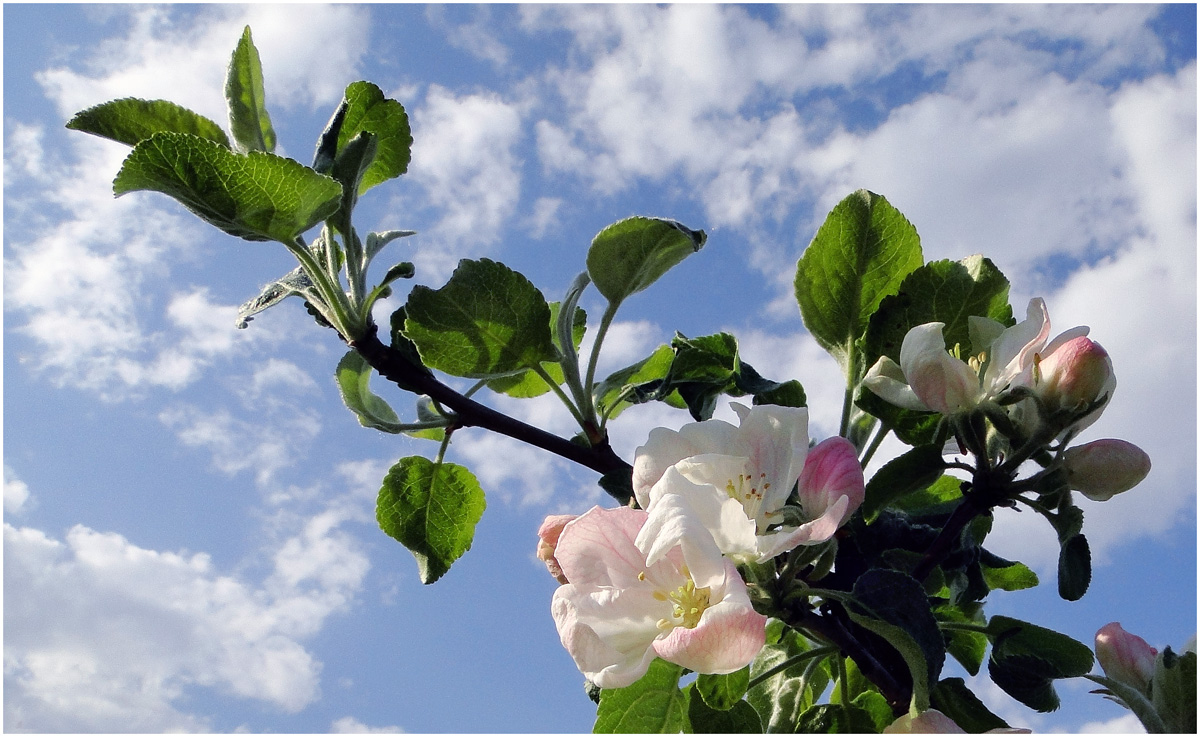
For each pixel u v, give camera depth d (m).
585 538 0.27
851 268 0.34
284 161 0.31
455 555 0.36
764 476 0.28
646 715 0.30
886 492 0.30
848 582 0.31
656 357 0.39
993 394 0.30
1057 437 0.30
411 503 0.36
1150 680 0.29
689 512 0.26
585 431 0.34
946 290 0.33
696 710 0.29
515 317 0.33
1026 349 0.30
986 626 0.32
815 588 0.28
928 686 0.27
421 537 0.36
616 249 0.34
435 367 0.33
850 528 0.32
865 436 0.34
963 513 0.30
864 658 0.29
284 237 0.32
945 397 0.30
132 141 0.35
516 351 0.33
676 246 0.34
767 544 0.26
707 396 0.37
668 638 0.25
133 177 0.31
